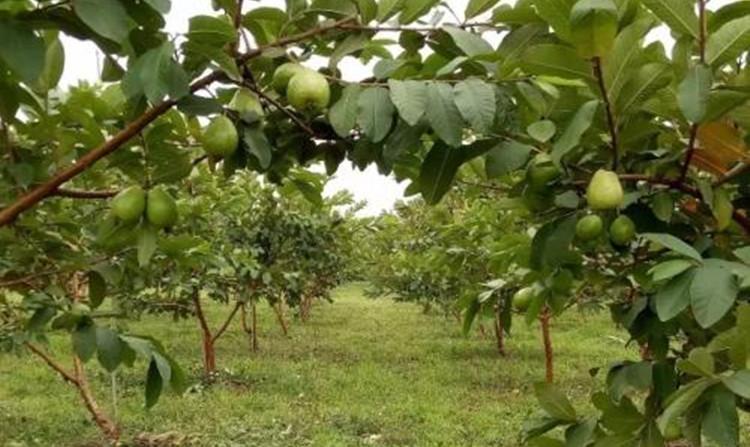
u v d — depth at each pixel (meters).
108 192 2.01
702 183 1.92
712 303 1.53
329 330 18.05
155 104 1.57
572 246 2.34
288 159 2.30
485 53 1.71
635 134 1.85
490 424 8.59
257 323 19.17
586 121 1.67
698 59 1.77
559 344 14.91
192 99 1.74
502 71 1.73
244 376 11.43
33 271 2.75
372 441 7.86
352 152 2.18
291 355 13.91
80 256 2.70
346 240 14.10
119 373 11.34
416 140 1.79
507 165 1.84
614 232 2.03
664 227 2.09
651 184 2.01
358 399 9.97
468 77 1.74
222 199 8.65
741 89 1.63
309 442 7.75
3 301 4.04
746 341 1.61
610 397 2.13
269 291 11.80
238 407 9.38
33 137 2.24
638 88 1.71
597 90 1.76
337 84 1.97
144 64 1.50
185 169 2.06
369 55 2.20
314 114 1.92
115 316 2.38
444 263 6.14
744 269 1.58
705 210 2.16
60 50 2.10
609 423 2.02
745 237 2.19
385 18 1.87
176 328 17.61
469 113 1.60
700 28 1.61
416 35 1.98
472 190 2.99
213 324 18.61
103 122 2.32
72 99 2.28
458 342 15.56
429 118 1.62
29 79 1.33
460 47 1.76
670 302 1.61
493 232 5.70
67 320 2.15
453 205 9.55
